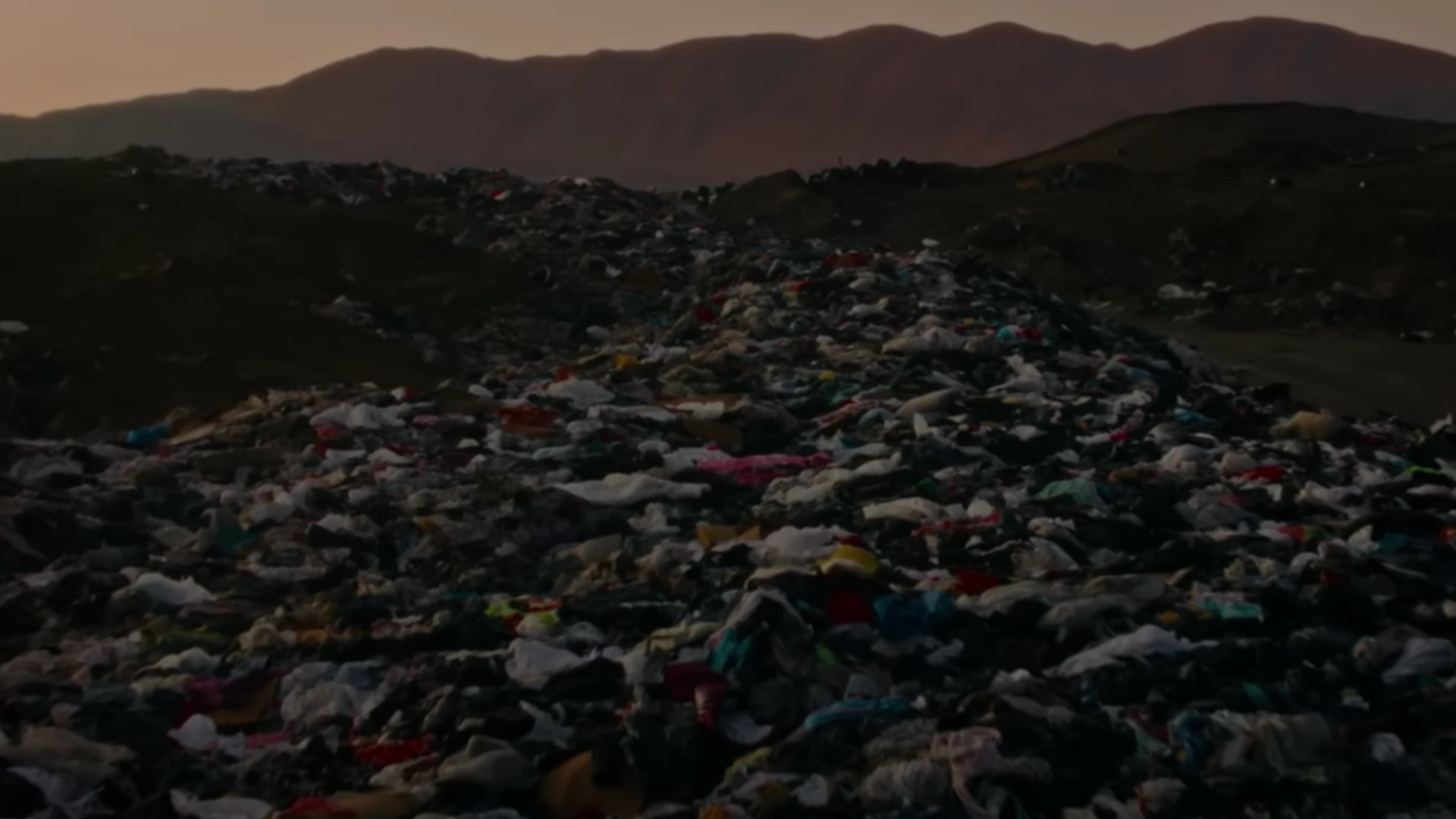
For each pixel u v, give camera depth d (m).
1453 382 27.86
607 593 10.10
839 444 15.31
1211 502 12.43
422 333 24.23
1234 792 6.90
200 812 6.99
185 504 13.54
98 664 9.11
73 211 26.33
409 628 9.55
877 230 47.12
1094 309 38.00
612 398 17.55
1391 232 40.91
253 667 8.91
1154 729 7.48
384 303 25.20
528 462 14.40
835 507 12.37
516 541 12.01
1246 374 28.77
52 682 8.60
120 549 12.02
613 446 14.91
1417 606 9.47
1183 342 33.31
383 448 14.98
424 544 11.89
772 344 21.12
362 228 28.39
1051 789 6.84
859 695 7.95
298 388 19.64
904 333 21.77
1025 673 8.27
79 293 22.31
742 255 31.09
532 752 7.44
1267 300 37.75
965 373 19.67
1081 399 18.20
